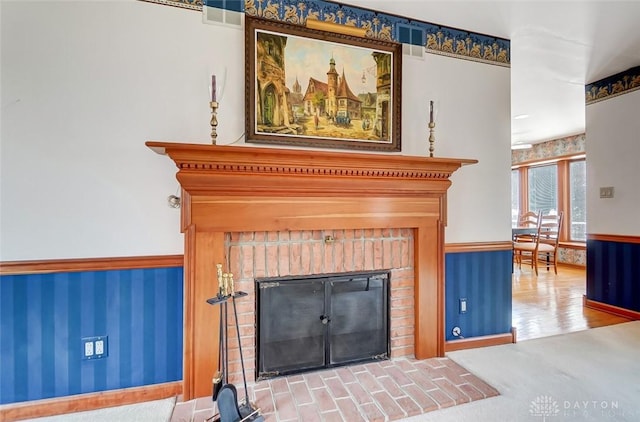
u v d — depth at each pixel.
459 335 2.41
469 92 2.45
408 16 2.26
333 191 1.93
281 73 1.99
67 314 1.69
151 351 1.81
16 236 1.62
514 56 2.81
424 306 2.20
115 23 1.74
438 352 2.23
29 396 1.64
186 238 1.73
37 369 1.65
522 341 2.54
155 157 1.81
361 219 2.01
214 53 1.89
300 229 1.88
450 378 1.95
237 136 1.94
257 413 1.56
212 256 1.77
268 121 1.96
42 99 1.64
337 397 1.75
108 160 1.74
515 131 5.21
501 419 1.60
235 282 1.86
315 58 2.05
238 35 1.93
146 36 1.79
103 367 1.74
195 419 1.60
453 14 2.24
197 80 1.87
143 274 1.80
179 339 1.85
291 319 1.96
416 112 2.32
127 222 1.77
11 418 1.61
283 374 1.95
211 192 1.73
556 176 5.80
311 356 2.00
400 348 2.20
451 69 2.40
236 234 1.85
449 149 2.40
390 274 2.17
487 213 2.50
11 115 1.60
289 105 2.00
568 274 5.00
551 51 2.72
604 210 3.33
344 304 2.07
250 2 1.96
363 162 1.88
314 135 2.05
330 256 2.03
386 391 1.81
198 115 1.87
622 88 3.15
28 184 1.63
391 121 2.21
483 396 1.77
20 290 1.63
